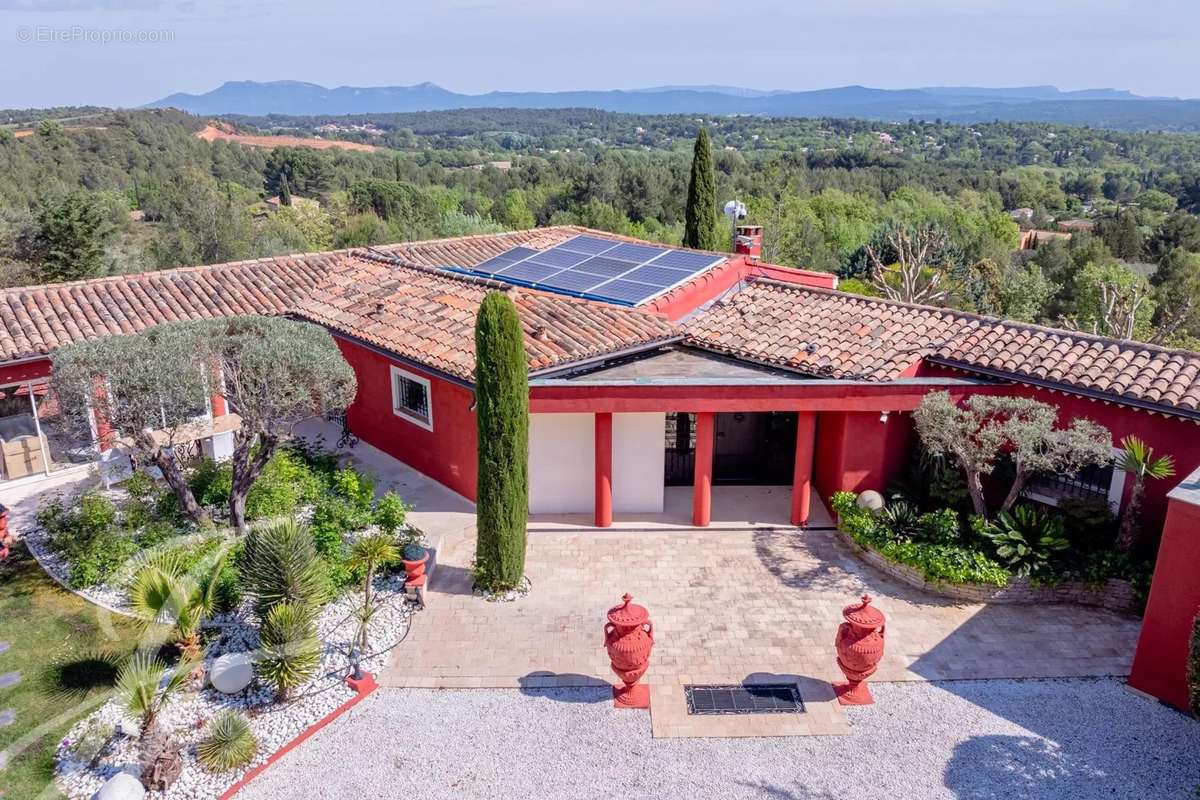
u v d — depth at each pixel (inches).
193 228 1793.8
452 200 3041.3
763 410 609.0
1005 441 551.2
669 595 563.2
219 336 546.6
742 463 743.1
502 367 515.5
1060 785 399.2
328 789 394.3
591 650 503.8
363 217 2219.5
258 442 701.3
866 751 422.3
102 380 503.2
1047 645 507.8
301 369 533.0
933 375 644.7
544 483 672.4
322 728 435.2
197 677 460.1
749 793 395.5
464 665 488.1
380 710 449.1
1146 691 460.4
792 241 2123.5
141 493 609.3
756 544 631.8
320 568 493.0
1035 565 544.1
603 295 749.9
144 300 792.9
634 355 688.4
